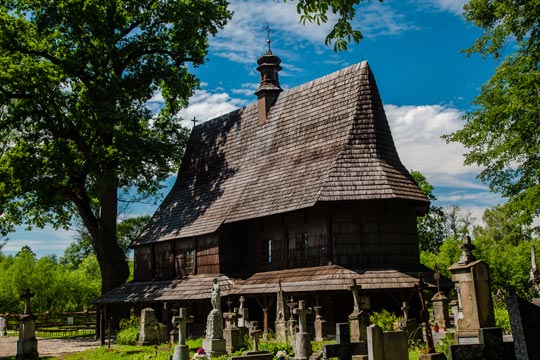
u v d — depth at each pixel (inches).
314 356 647.1
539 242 1942.7
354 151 1090.1
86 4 1347.2
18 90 1366.9
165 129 1630.2
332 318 987.3
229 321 830.5
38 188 1359.5
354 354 549.3
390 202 1037.8
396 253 1050.1
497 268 1740.9
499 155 967.0
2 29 1350.9
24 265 2181.3
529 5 867.4
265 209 1161.4
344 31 429.1
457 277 538.6
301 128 1253.7
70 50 1419.8
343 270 1001.5
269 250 1210.6
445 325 816.9
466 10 997.8
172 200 1536.7
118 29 1471.5
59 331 1494.8
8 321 1797.5
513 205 924.6
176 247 1391.5
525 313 414.3
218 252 1249.4
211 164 1496.1
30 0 1363.2
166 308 1298.0
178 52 1547.7
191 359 732.7
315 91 1275.8
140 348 941.2
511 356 460.8
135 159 1428.4
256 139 1384.1
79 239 2305.6
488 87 979.9
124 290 1433.3
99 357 892.6
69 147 1416.1
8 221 1422.2
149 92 1477.6
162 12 1483.8
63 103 1371.8
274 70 1432.1
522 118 896.9
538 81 867.4
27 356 909.8
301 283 1015.0
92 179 1488.7
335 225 1047.6
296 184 1137.4
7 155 1337.4
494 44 950.4
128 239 2348.7
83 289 2314.2
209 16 1519.4
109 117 1366.9
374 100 1153.4
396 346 499.8
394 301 978.1
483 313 518.0
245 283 1168.2
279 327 895.7
